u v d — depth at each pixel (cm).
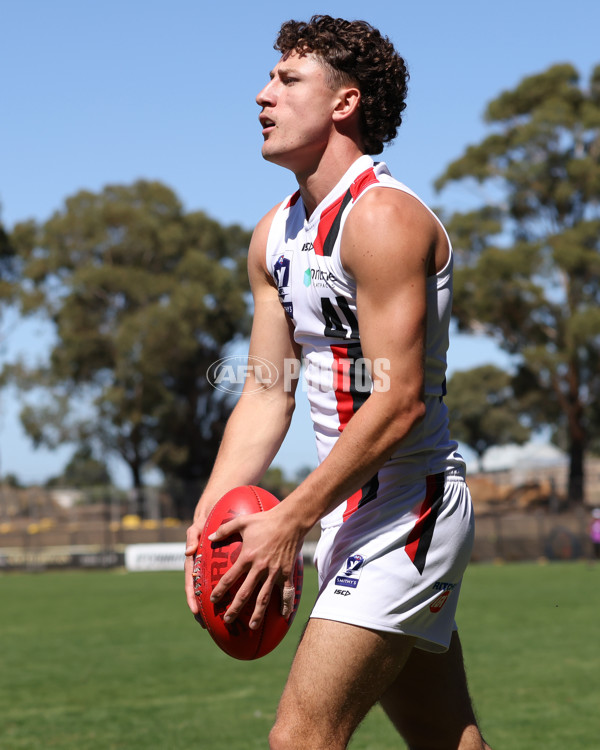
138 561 4731
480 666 1235
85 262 7975
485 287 6481
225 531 350
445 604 364
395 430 327
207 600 357
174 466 8394
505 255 6450
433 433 364
